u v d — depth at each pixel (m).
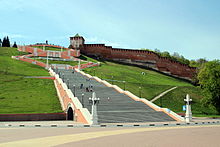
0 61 71.44
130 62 104.62
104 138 15.46
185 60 138.62
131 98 41.91
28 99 40.50
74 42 106.31
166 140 15.04
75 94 39.50
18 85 48.44
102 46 105.00
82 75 61.91
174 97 54.75
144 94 54.44
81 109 29.16
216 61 55.16
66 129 20.81
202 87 55.81
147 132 18.95
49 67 71.25
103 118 28.36
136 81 71.19
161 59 103.88
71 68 76.38
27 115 31.69
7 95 41.41
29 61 77.56
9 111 33.28
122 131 19.47
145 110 34.91
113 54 104.62
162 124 25.83
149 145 13.28
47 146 12.49
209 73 50.94
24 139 14.76
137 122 28.50
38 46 104.44
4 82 49.25
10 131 18.83
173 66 102.81
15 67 67.25
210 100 47.28
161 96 54.25
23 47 93.75
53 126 23.30
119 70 82.94
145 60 104.69
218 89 46.75
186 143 14.16
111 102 37.44
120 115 30.42
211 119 37.69
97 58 103.12
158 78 84.62
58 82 47.38
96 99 25.50
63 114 34.38
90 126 23.78
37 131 18.98
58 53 91.69
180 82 89.69
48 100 41.19
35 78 54.84
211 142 14.69
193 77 99.12
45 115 32.88
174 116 32.25
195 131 20.22
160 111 34.78
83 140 14.58
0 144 12.91
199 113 47.47
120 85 59.84
